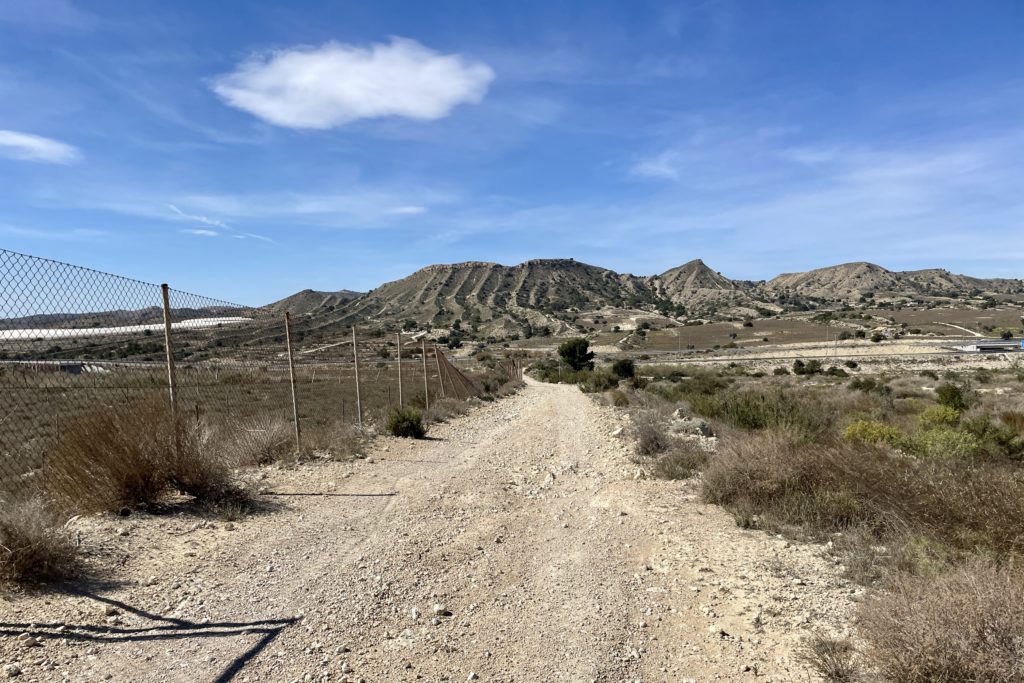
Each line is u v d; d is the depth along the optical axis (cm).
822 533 704
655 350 14412
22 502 617
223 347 1081
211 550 646
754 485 830
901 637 383
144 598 524
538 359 11388
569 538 743
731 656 438
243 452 1112
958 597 388
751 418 1520
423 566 627
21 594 503
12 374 741
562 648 453
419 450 1448
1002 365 7719
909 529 653
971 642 363
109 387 819
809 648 438
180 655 427
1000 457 1144
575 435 1808
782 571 598
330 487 979
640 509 861
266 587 560
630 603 541
